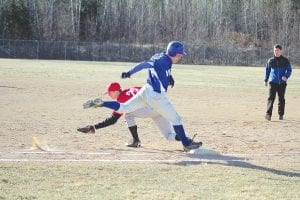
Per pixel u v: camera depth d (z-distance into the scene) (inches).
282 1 5994.1
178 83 2145.7
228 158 669.9
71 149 708.0
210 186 518.0
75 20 5482.3
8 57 4606.3
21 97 1432.1
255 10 6003.9
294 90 1982.0
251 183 534.9
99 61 4446.4
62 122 993.5
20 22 5270.7
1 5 5285.4
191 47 5000.0
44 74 2390.5
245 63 4913.9
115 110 704.4
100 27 5615.2
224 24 5954.7
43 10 5393.7
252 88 2001.7
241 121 1095.6
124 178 541.3
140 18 5679.1
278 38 5738.2
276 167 617.0
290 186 526.9
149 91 689.0
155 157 661.9
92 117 1075.9
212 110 1286.9
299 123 1091.3
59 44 4817.9
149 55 4953.3
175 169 590.2
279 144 808.3
